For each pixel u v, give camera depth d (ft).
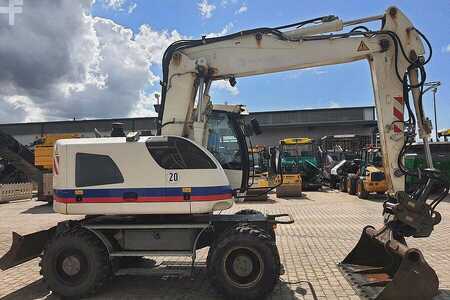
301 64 22.29
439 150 72.49
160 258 26.71
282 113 161.07
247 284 18.44
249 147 23.24
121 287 21.34
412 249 17.35
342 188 84.02
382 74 21.83
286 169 83.87
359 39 21.98
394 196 21.09
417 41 21.88
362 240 23.48
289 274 22.81
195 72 22.33
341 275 22.40
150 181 20.02
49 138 66.13
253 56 22.58
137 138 20.57
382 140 21.79
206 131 22.71
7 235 37.17
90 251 19.74
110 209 20.17
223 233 19.52
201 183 19.76
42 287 21.95
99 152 20.54
